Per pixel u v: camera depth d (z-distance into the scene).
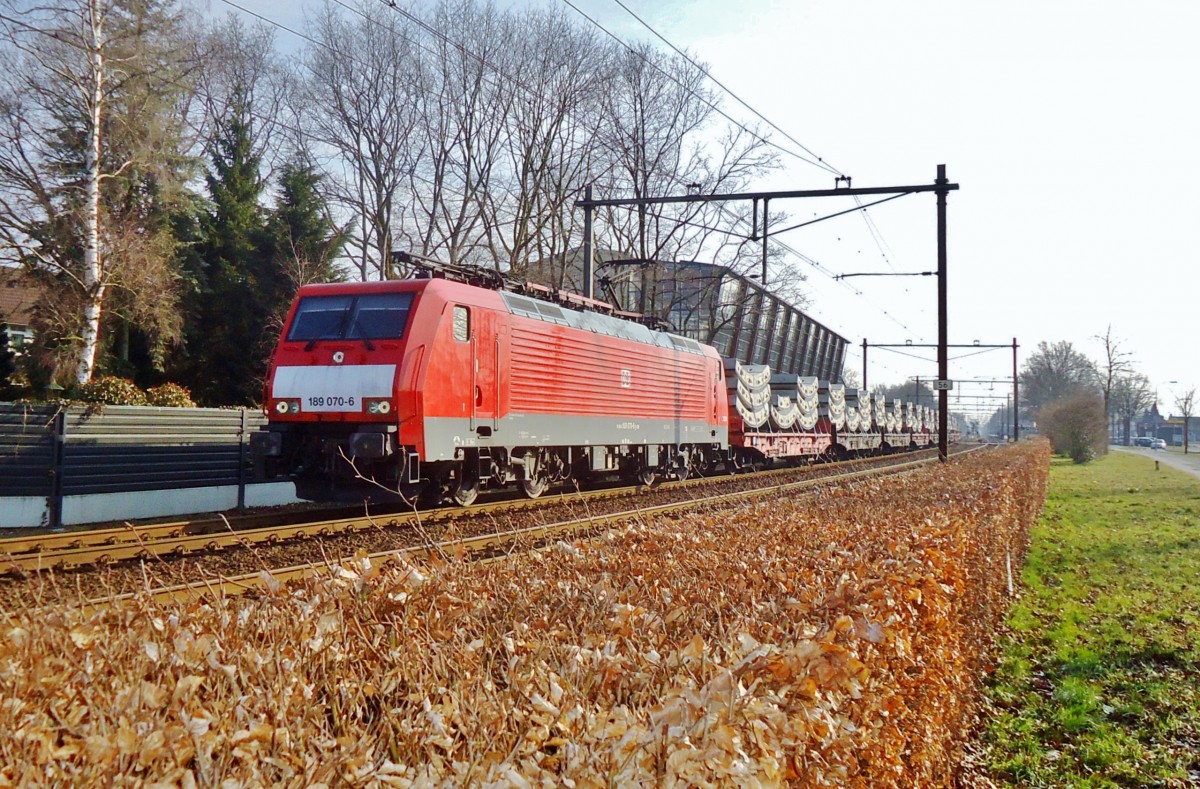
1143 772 6.57
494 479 15.58
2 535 12.16
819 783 2.78
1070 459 59.78
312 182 30.36
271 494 16.94
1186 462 59.50
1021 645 9.95
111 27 21.70
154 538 10.37
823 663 3.04
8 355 21.41
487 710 2.63
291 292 28.64
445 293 13.54
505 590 4.23
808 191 19.67
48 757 2.12
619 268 33.44
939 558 5.73
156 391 17.23
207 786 2.08
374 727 2.82
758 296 34.31
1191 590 12.68
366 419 12.78
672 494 17.92
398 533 11.47
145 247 22.14
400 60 32.97
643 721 2.57
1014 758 6.79
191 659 2.78
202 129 30.84
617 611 3.68
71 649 2.84
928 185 19.77
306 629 3.19
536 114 33.03
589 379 17.41
